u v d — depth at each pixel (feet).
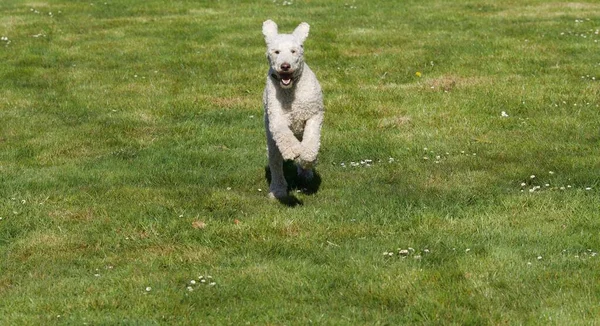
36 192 38.70
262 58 64.90
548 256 30.35
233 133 47.60
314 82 34.71
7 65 63.82
